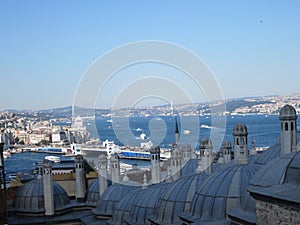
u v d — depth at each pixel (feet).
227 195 121.19
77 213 225.76
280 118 137.08
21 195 227.61
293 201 79.25
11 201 232.32
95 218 206.28
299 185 87.86
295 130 136.56
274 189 88.99
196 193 131.95
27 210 222.89
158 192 162.20
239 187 121.80
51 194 221.46
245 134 151.43
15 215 225.35
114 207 189.37
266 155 155.02
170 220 141.59
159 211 146.41
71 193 262.06
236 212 108.37
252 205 104.68
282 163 97.76
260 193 88.79
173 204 142.72
